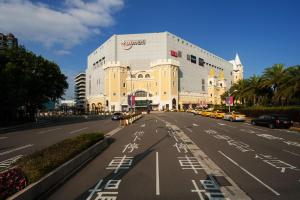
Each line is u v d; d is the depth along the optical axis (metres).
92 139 15.80
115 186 9.20
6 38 85.06
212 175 10.54
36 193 7.86
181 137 23.22
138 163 12.85
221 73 156.00
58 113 122.81
